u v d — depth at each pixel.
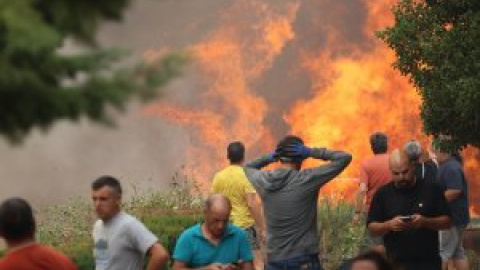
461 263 41.97
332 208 49.03
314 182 29.22
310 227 29.53
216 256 25.80
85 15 13.05
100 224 24.44
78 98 12.65
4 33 12.05
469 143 53.09
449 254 41.88
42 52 12.18
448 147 51.06
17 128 12.94
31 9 12.30
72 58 12.52
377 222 29.78
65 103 12.65
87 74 12.69
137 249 24.00
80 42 13.20
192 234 25.83
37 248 20.16
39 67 12.40
